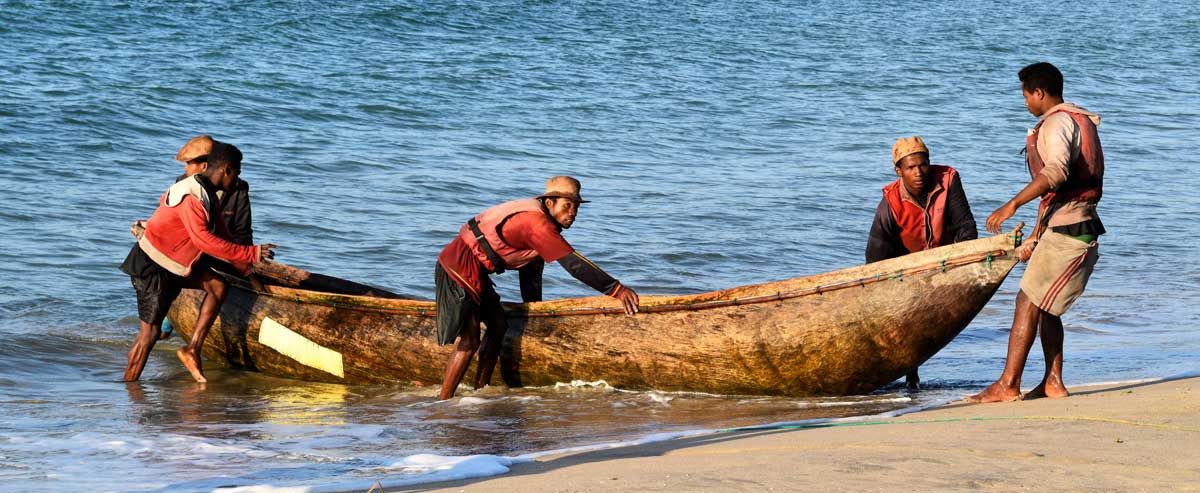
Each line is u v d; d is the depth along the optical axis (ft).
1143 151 180.45
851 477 33.42
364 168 137.69
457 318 53.47
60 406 54.29
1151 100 251.80
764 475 34.01
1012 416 43.09
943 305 49.32
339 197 120.67
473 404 54.60
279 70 211.20
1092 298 87.92
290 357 62.59
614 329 55.77
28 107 156.04
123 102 165.68
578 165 147.84
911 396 54.75
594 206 121.39
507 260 53.57
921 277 49.34
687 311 54.34
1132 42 372.38
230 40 244.22
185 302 66.03
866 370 52.24
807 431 43.04
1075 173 45.52
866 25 377.09
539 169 143.64
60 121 150.30
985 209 131.03
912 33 364.58
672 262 98.99
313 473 39.91
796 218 119.65
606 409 52.90
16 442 45.57
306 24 272.51
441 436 47.62
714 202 126.11
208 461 42.34
